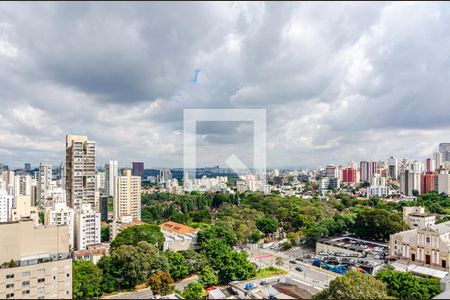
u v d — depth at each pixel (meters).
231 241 146.50
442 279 92.19
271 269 119.12
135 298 93.62
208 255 118.12
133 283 101.06
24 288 80.56
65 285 86.31
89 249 140.12
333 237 161.38
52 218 149.00
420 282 85.88
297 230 182.25
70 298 87.06
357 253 135.88
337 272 116.12
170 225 175.00
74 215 157.00
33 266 81.88
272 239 173.00
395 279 85.31
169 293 88.81
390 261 125.31
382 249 140.00
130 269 100.50
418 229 122.81
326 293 77.25
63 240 93.94
